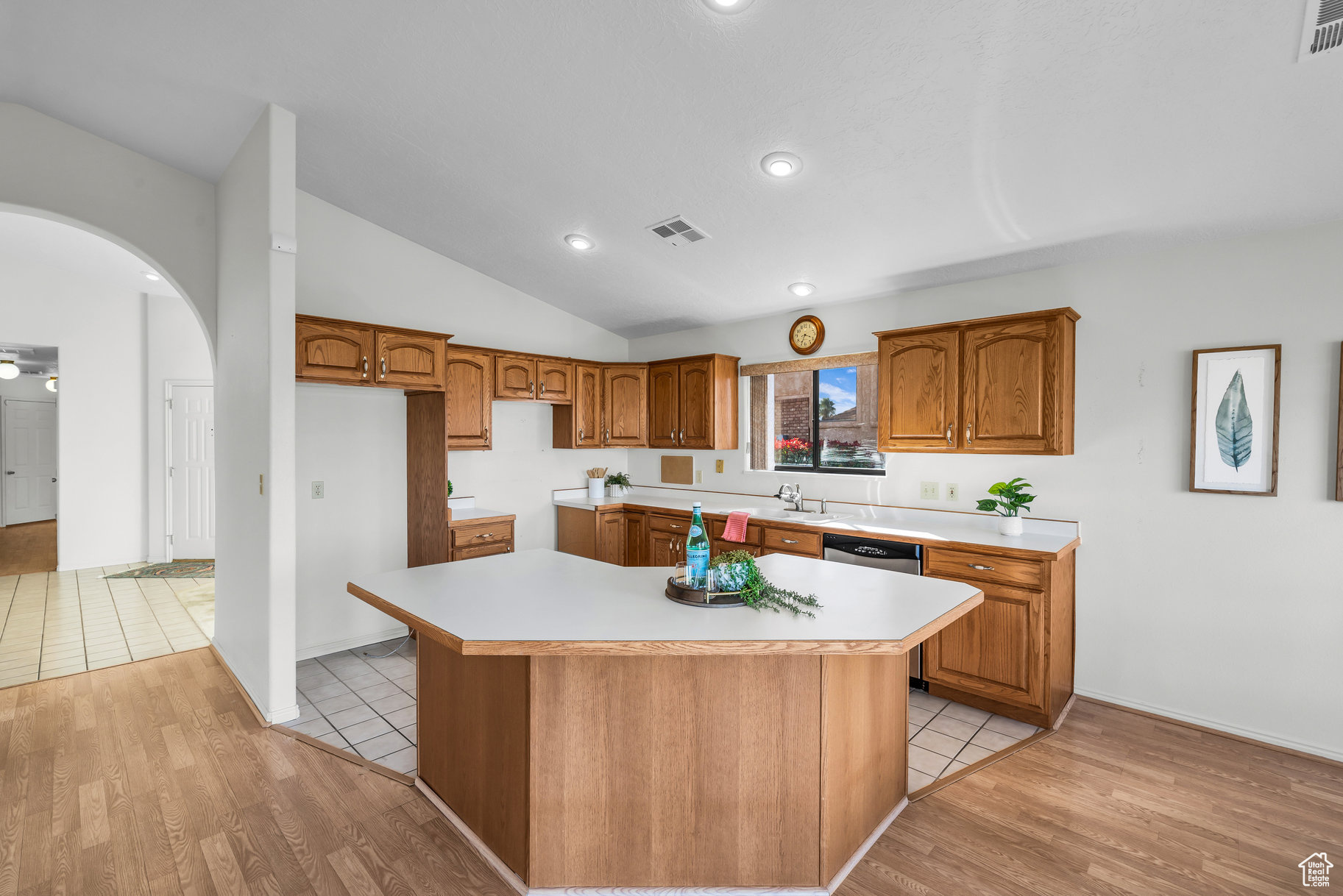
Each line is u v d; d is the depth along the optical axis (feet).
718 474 16.29
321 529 12.53
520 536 15.97
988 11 5.97
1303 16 5.53
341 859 6.51
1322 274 8.48
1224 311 9.20
